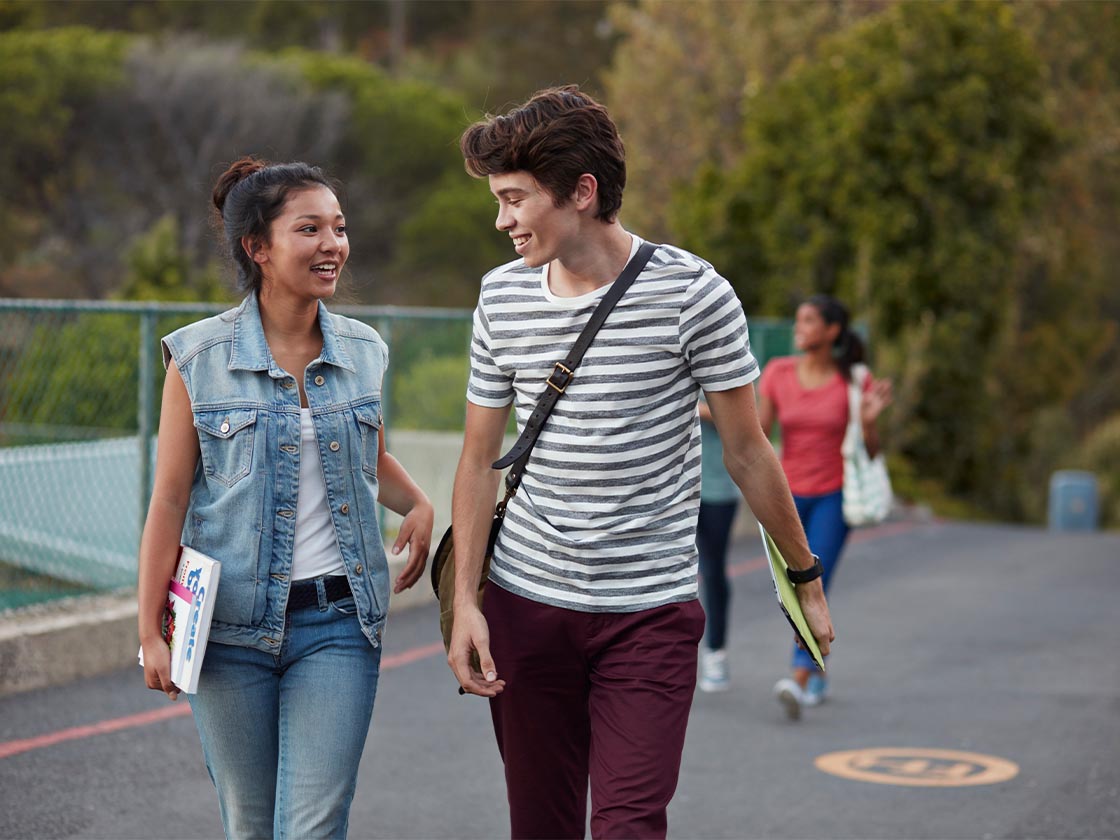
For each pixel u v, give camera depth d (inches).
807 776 302.4
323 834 163.5
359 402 170.2
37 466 387.5
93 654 367.2
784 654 432.1
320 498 168.1
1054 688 390.9
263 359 166.4
